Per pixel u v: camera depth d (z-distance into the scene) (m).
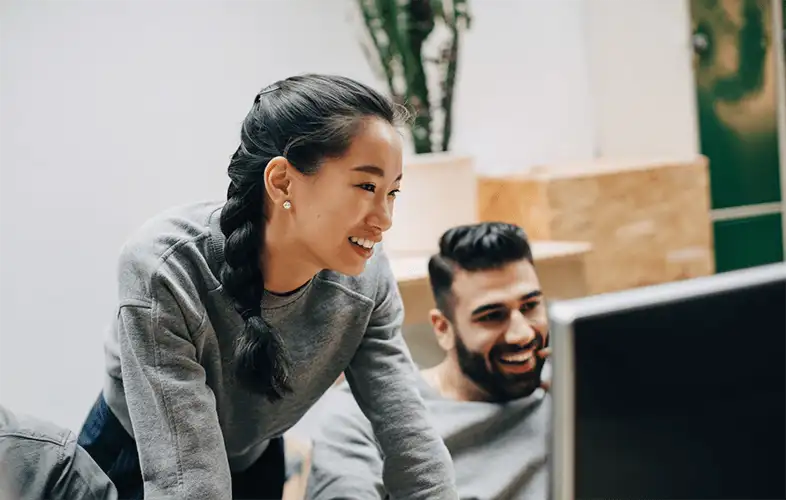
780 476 0.69
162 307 1.10
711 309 0.66
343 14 2.42
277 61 2.34
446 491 1.26
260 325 1.13
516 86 2.75
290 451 1.68
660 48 2.78
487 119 2.69
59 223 2.11
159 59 2.18
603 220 2.46
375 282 1.27
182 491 1.08
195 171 2.26
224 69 2.27
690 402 0.65
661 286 0.65
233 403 1.27
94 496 1.25
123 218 2.18
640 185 2.53
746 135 2.87
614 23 2.85
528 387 1.65
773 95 2.93
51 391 2.13
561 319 0.61
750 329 0.67
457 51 2.32
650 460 0.64
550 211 2.36
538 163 2.82
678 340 0.64
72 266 2.13
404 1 2.21
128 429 1.30
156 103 2.19
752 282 0.68
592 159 2.90
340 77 1.12
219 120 2.28
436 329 1.73
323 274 1.22
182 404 1.10
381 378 1.29
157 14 2.17
